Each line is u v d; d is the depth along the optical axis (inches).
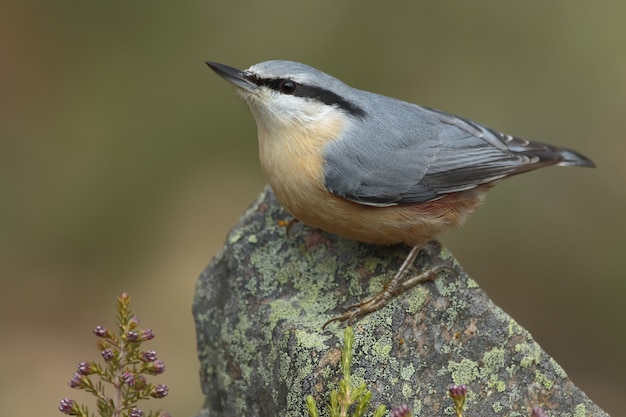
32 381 452.8
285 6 512.4
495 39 495.5
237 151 498.3
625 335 452.8
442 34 499.8
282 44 505.7
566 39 487.8
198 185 493.7
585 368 451.2
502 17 495.8
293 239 297.4
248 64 505.0
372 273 282.5
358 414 222.2
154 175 498.0
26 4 531.2
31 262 487.8
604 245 459.5
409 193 279.4
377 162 279.7
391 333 256.7
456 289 266.5
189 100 507.2
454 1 500.4
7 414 439.2
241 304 283.9
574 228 463.5
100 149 503.5
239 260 292.7
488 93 485.7
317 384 245.4
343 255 290.4
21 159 504.1
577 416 249.3
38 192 498.0
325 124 281.3
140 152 500.7
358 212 279.4
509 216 468.1
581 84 480.1
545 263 463.5
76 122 509.7
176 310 469.7
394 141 285.0
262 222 304.5
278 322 268.1
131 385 233.8
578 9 490.6
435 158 286.8
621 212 461.1
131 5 524.1
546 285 462.6
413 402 245.8
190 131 502.6
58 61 524.4
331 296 278.2
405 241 284.2
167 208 491.8
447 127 297.0
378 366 248.8
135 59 518.0
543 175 468.4
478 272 465.7
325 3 510.0
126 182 497.7
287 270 288.4
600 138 470.9
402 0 504.1
